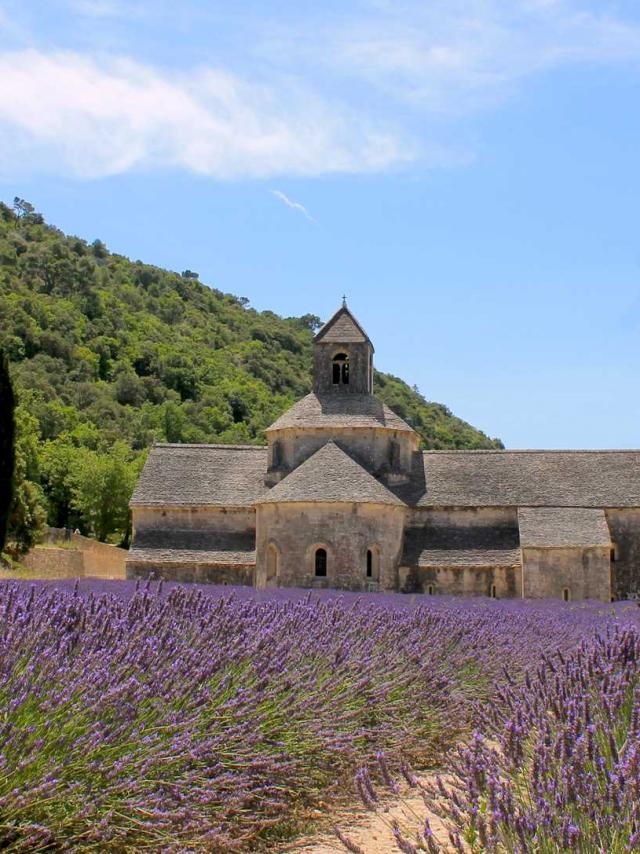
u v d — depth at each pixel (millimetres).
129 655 9906
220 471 61281
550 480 58531
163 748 9266
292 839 10188
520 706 10180
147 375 153125
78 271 177000
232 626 12211
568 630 23922
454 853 8484
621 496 57250
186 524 58969
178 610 12305
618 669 11180
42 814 8164
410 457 60562
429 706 14328
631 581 56031
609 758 8484
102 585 29828
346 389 60500
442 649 16297
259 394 155750
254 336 192125
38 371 133875
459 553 55625
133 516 59250
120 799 8516
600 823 7199
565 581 53594
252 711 10359
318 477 53625
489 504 57188
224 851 9438
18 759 8039
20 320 145500
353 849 8469
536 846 7102
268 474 58812
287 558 52406
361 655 13836
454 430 165500
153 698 9625
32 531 60594
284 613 14602
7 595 10852
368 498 52500
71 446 105000
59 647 9703
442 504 57312
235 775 9969
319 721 11352
